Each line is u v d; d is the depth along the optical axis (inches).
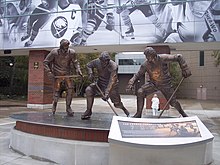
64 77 339.0
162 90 284.8
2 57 1362.0
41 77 876.6
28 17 826.2
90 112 319.9
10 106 967.6
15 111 787.4
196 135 214.4
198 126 224.2
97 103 1261.1
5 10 855.1
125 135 207.6
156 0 684.7
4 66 1390.3
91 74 301.4
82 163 241.0
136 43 697.0
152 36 686.5
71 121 298.7
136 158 202.8
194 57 1818.4
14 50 895.7
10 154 284.8
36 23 815.1
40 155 263.3
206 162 248.5
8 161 256.5
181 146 199.5
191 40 661.9
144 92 283.3
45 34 802.8
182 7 669.3
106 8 719.1
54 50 331.6
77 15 752.3
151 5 687.1
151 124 221.6
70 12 762.2
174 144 198.2
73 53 331.6
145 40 690.8
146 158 202.4
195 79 1808.6
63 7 773.9
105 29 719.7
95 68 314.2
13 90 1487.5
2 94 1461.6
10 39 848.3
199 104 1291.8
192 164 207.3
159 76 278.5
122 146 202.7
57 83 348.5
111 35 714.8
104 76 304.3
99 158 237.8
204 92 1755.7
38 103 879.1
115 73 293.0
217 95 1705.2
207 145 249.0
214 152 301.7
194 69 1815.9
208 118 711.7
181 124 224.5
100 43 723.4
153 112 660.1
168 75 284.7
